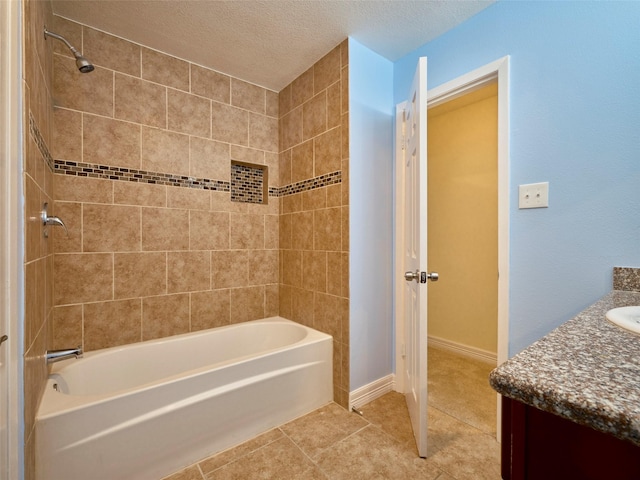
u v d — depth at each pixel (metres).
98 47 1.77
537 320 1.42
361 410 1.87
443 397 1.99
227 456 1.47
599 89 1.25
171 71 2.02
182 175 2.07
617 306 0.92
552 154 1.37
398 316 2.07
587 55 1.28
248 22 1.72
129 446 1.26
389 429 1.67
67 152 1.69
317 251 2.11
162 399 1.34
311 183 2.16
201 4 1.58
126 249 1.87
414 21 1.71
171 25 1.74
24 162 0.86
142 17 1.67
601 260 1.25
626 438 0.32
